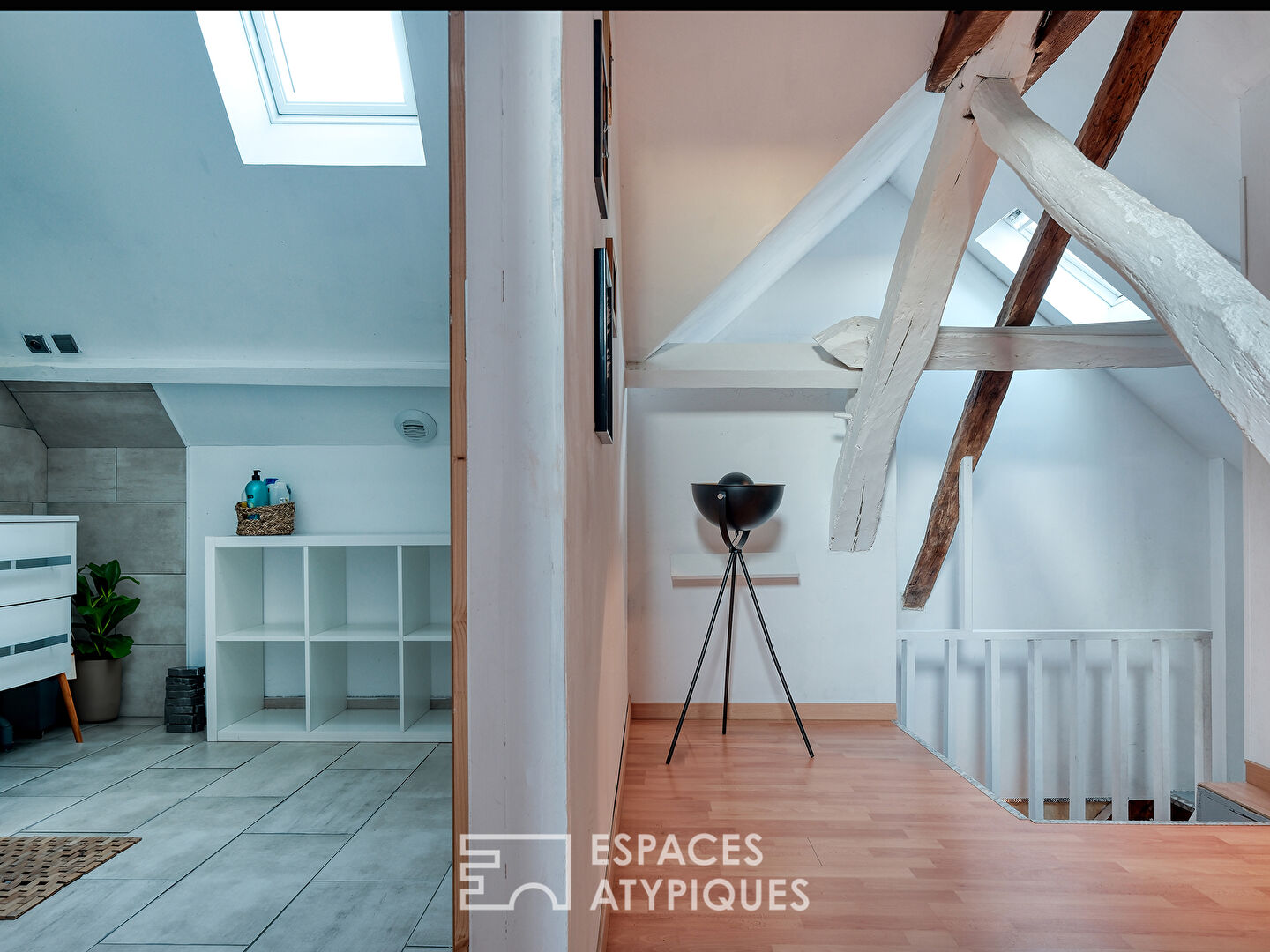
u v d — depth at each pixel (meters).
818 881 2.15
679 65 2.77
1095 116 2.95
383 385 4.00
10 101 2.95
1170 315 1.37
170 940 1.96
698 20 2.72
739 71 2.78
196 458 4.41
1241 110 2.92
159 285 3.61
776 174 2.89
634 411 4.03
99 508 4.41
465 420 0.99
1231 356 1.23
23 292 3.63
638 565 3.99
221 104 3.02
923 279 2.89
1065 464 4.86
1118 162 3.49
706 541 3.99
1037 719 4.38
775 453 4.01
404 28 2.80
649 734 3.67
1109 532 4.84
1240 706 4.72
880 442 3.53
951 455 4.17
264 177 3.22
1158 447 4.85
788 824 2.56
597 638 1.57
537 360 0.99
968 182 2.59
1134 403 4.87
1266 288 2.84
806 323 4.61
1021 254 4.51
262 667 4.37
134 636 4.39
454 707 0.98
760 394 4.02
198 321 3.77
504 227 0.99
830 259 4.63
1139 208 1.55
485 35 1.00
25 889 2.22
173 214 3.34
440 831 2.68
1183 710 4.83
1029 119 2.08
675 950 1.79
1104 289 4.48
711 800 2.78
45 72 2.87
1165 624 4.82
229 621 4.05
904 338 3.13
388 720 4.11
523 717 0.98
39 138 3.06
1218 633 4.73
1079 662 4.40
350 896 2.20
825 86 2.77
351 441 4.39
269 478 4.39
